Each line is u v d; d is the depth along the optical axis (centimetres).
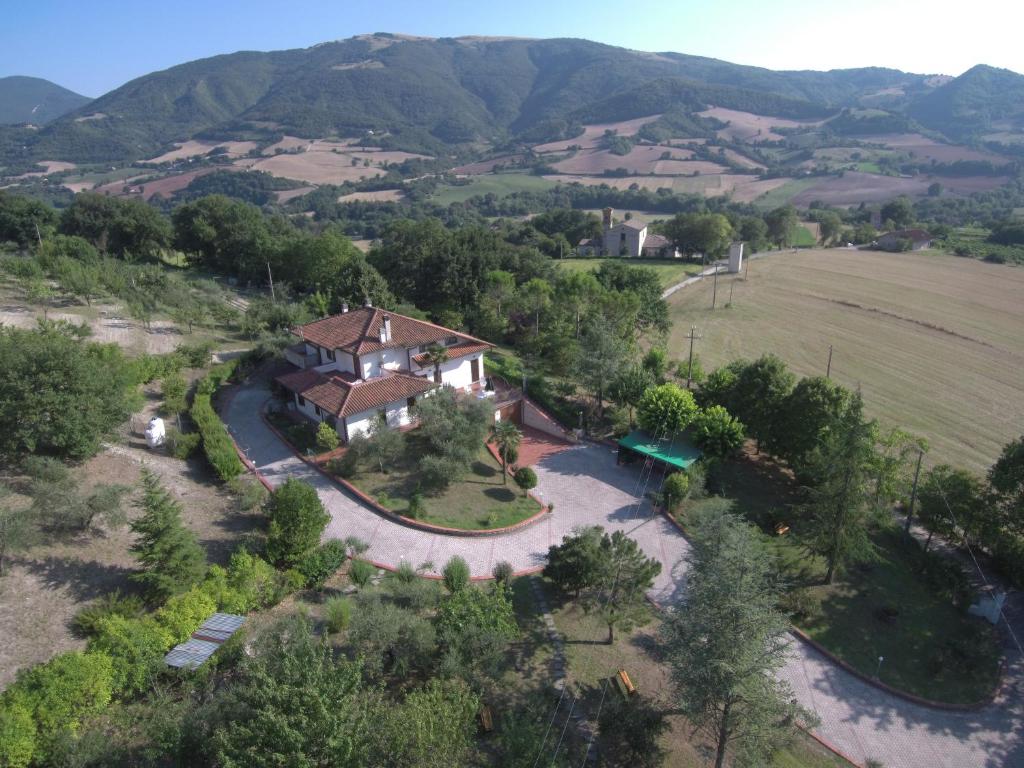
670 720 2511
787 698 2683
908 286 10631
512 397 5259
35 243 9369
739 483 4388
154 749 1883
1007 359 7256
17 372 3116
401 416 4584
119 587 2611
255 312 6569
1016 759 2564
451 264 7694
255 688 1836
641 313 7100
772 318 8956
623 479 4400
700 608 2169
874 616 3250
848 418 3359
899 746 2581
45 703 1920
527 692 2512
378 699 2017
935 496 3738
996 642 3141
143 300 6356
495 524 3709
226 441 3956
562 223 14925
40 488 2755
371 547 3403
